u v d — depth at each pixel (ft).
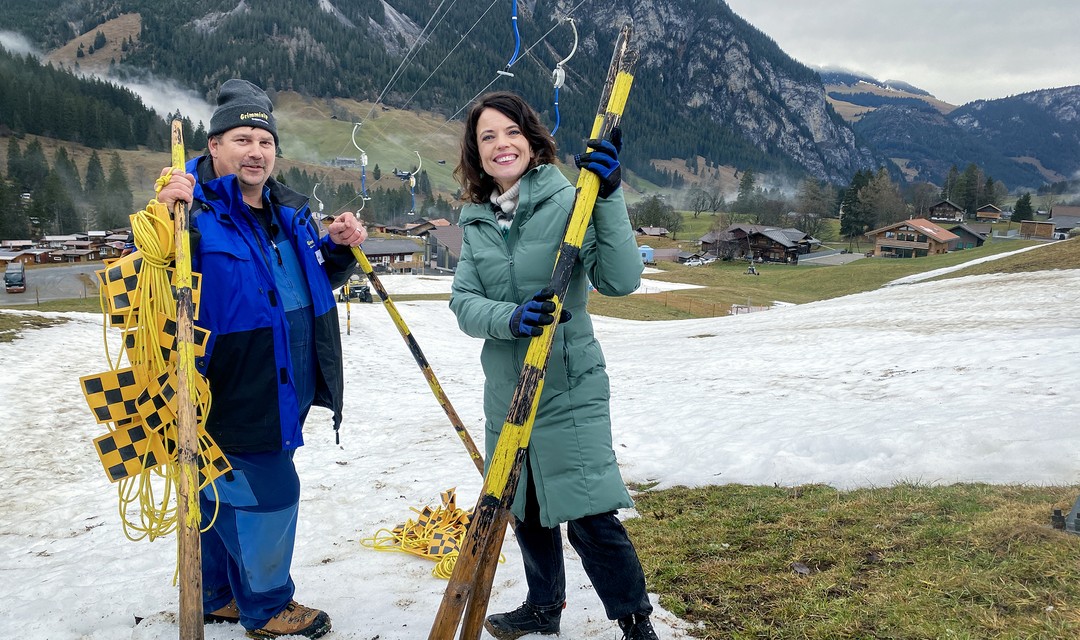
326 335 9.95
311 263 9.84
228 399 8.98
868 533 12.50
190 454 6.82
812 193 480.64
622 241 7.71
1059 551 10.19
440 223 424.87
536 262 8.02
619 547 8.11
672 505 16.79
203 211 8.87
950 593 9.45
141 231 8.10
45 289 238.89
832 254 385.50
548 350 6.89
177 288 7.26
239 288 8.85
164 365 8.29
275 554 9.57
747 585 10.70
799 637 8.77
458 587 6.46
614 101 7.43
